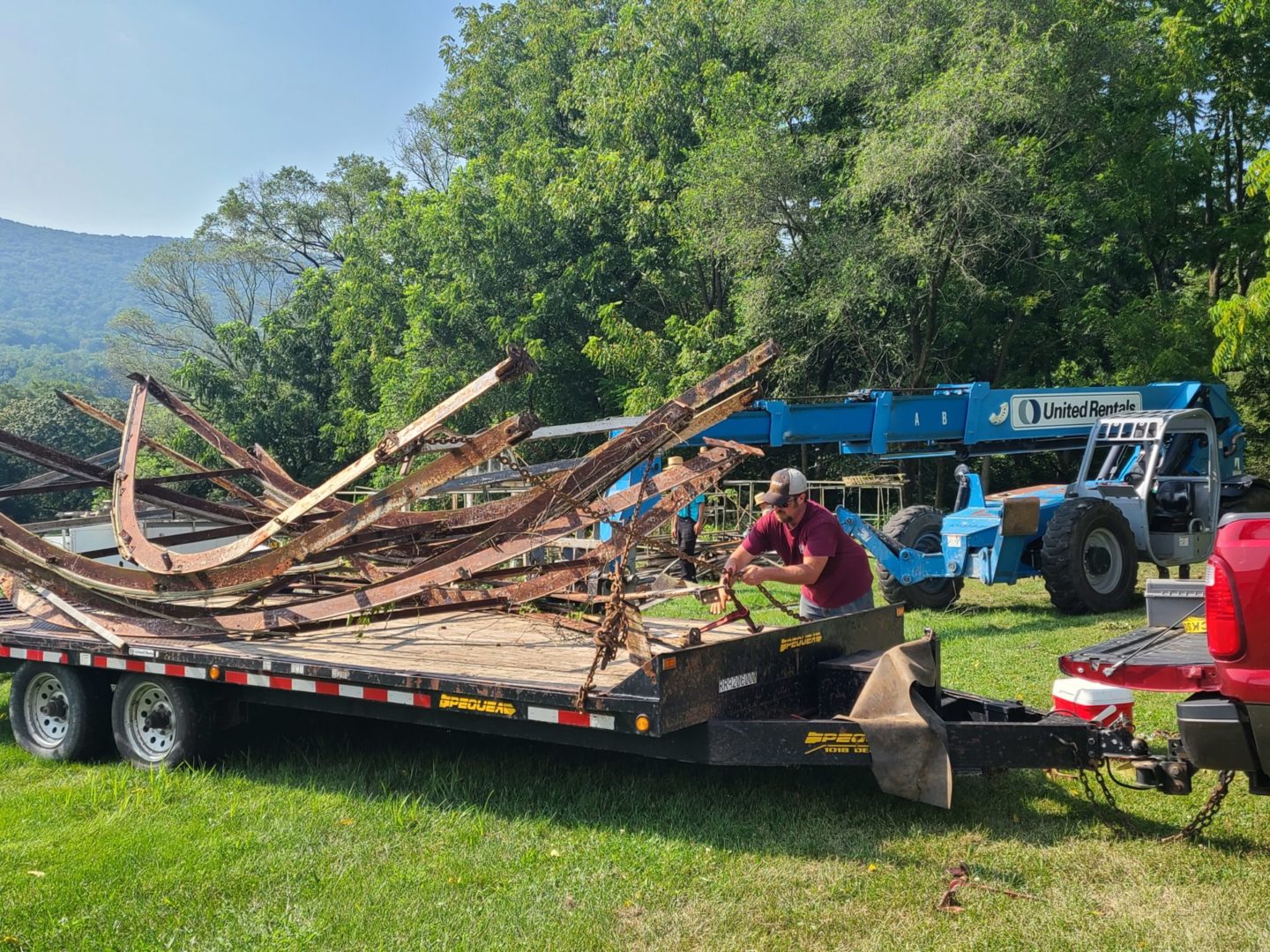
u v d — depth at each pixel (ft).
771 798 16.84
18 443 24.39
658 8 84.02
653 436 17.51
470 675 16.87
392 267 101.81
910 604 38.09
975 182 61.72
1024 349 81.15
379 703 17.83
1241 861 13.79
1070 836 14.96
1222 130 78.33
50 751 21.80
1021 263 70.44
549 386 83.20
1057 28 63.82
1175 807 15.90
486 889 13.83
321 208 153.79
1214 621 12.87
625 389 78.79
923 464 81.30
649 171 76.64
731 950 11.93
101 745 21.70
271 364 115.75
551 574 18.28
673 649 15.46
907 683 15.26
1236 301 48.96
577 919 12.74
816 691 17.67
